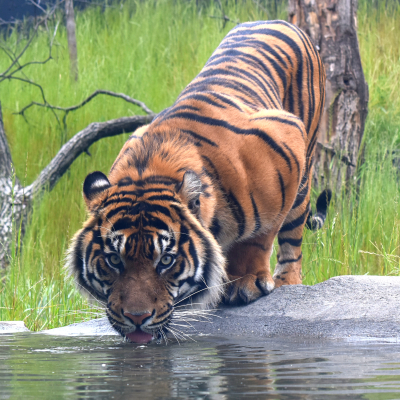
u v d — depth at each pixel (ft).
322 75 30.63
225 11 68.28
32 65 60.95
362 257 32.48
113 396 10.77
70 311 28.27
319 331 19.27
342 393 10.70
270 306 21.61
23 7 83.82
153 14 69.77
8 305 28.78
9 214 37.78
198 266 18.44
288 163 22.43
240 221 21.44
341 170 38.75
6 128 52.16
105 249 17.78
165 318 17.69
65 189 42.60
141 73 57.16
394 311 19.30
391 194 36.29
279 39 28.43
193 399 10.42
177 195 18.51
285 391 10.93
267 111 23.34
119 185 18.81
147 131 21.42
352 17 39.86
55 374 13.16
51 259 35.76
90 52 63.05
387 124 51.96
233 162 21.03
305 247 32.09
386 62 58.90
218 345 17.56
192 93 23.22
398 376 12.23
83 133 41.70
